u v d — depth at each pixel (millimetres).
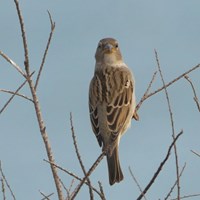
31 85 8406
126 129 11945
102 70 12781
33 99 8414
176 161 7516
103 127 11445
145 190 7168
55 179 7898
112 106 11617
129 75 12578
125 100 11898
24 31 8078
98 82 12227
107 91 11875
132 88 12289
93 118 11719
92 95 12000
